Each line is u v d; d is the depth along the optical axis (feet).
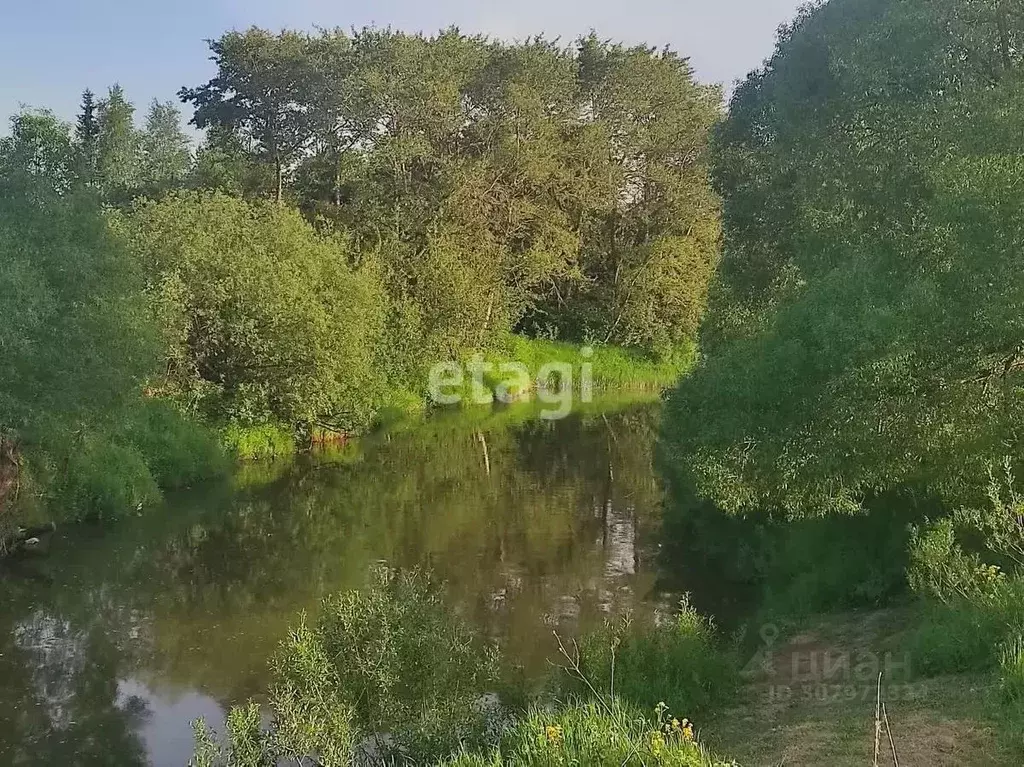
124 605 46.65
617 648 31.42
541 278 152.05
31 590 49.03
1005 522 30.14
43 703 35.37
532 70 150.51
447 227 135.54
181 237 88.38
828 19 53.72
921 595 32.91
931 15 40.14
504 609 45.24
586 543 58.54
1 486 55.11
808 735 23.34
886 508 43.57
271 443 90.27
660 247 158.51
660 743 19.92
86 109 213.05
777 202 61.00
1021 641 23.49
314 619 44.09
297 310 88.48
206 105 162.71
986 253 31.76
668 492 69.56
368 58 143.84
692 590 47.85
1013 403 35.70
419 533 61.41
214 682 37.22
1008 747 19.79
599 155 157.58
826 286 39.04
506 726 25.41
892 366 33.99
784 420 39.70
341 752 24.53
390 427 109.60
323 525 63.57
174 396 84.48
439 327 128.57
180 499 70.85
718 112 161.27
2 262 52.44
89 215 63.16
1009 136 33.65
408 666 27.61
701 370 50.75
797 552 46.47
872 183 42.50
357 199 139.13
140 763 30.58
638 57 162.71
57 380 55.93
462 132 151.33
